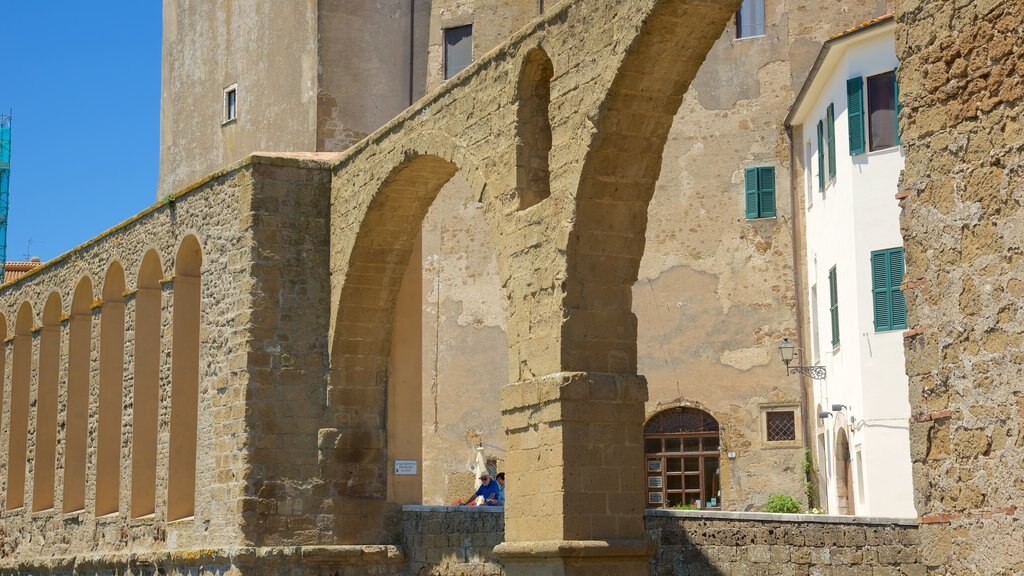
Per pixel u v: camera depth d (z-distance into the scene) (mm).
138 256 31359
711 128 35281
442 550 25094
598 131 18703
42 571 34062
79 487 34312
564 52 19594
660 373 34938
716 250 34875
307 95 35781
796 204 34438
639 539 18953
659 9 17438
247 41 37938
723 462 34000
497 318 36469
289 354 26625
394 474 27156
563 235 19156
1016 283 11188
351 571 25859
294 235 27016
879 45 29375
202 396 27734
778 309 34188
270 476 26078
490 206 21375
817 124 32812
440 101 23156
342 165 26922
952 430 11750
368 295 26594
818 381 33000
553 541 18516
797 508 31750
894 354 28500
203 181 28422
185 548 27609
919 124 12258
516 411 19969
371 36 36438
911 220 12297
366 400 26891
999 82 11422
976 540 11422
